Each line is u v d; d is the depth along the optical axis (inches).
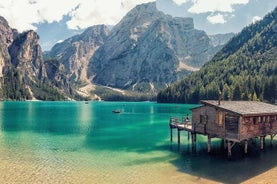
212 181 1615.4
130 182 1604.3
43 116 5526.6
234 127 2059.5
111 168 1867.6
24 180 1633.9
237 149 2401.6
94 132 3393.2
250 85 7401.6
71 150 2394.2
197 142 2716.5
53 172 1781.5
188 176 1701.5
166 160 2069.4
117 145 2600.9
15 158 2110.0
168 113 6259.8
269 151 2319.1
